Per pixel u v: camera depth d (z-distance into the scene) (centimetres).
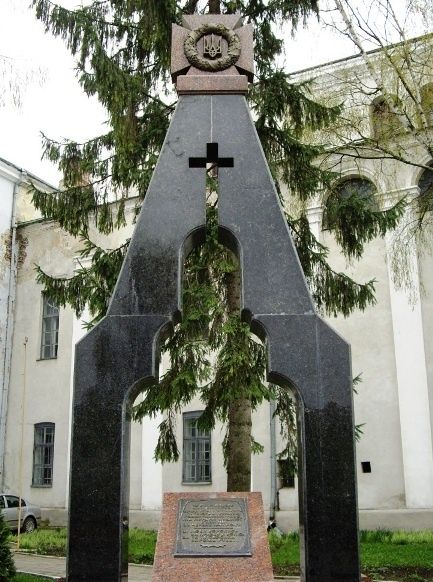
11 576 793
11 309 2269
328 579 543
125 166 1084
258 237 639
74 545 558
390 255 1403
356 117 1191
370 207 1120
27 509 1905
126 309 615
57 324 2219
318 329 605
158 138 1087
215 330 1062
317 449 573
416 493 1489
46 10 1038
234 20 730
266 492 1620
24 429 2142
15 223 2334
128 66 1129
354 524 554
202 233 659
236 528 588
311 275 1078
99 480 572
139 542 1455
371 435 1566
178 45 718
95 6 1102
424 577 988
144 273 627
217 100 695
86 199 1107
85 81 1045
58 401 2106
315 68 1493
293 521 1564
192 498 611
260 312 614
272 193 655
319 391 588
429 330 1566
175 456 1098
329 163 1512
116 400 590
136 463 1855
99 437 581
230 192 657
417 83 1177
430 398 1530
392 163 1465
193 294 999
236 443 996
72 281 1066
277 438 1639
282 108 1078
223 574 560
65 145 1123
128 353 602
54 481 2041
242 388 969
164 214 646
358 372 1609
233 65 709
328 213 1082
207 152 682
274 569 1070
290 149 1080
